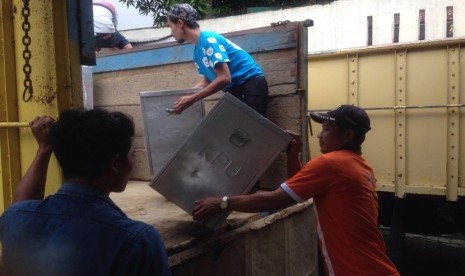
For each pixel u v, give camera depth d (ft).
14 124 6.08
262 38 10.50
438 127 14.33
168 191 7.20
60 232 3.71
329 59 15.92
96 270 3.59
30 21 5.94
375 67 15.15
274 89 10.38
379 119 15.17
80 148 3.80
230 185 7.22
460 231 15.51
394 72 14.83
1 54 6.15
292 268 9.55
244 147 7.18
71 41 6.14
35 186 5.13
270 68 10.42
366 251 7.13
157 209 9.21
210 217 6.98
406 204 15.74
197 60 10.16
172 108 9.25
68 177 4.01
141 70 13.23
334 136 7.69
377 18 24.34
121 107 13.75
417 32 23.50
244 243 8.03
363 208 7.21
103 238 3.67
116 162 4.03
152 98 9.98
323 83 16.07
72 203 3.84
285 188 7.13
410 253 18.88
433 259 18.13
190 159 7.17
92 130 3.81
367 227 7.22
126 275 3.62
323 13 25.39
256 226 8.17
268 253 8.73
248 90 9.92
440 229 15.74
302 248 9.96
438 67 14.21
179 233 7.30
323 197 7.36
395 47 14.62
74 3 6.20
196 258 6.91
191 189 7.22
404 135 14.78
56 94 5.96
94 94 14.44
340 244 7.18
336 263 7.24
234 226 7.85
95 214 3.76
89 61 6.48
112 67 13.87
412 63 14.58
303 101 9.94
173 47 12.42
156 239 3.81
